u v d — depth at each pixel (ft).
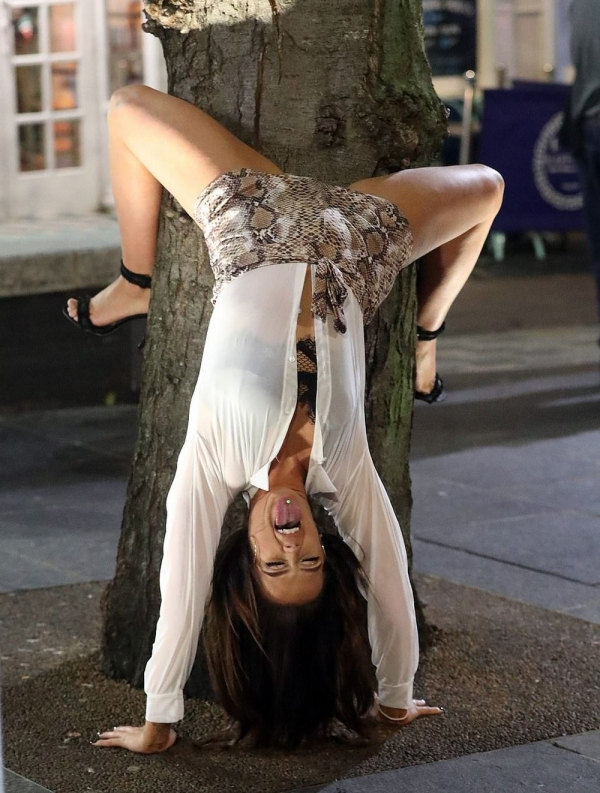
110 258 25.22
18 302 24.58
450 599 15.80
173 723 11.80
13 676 13.21
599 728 12.16
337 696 11.38
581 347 32.86
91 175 32.86
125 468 21.79
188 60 12.44
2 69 30.91
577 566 17.16
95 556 17.24
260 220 10.99
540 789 10.85
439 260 13.03
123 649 13.16
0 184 31.09
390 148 12.57
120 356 26.02
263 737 11.45
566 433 24.48
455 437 24.13
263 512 10.68
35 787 10.82
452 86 46.21
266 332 10.58
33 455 22.45
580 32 28.17
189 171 11.44
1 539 17.90
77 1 32.09
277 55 12.19
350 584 11.23
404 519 13.84
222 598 11.08
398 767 11.27
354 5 12.21
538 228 44.68
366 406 13.21
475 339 33.94
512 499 20.31
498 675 13.38
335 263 10.86
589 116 28.45
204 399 10.61
